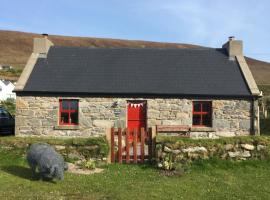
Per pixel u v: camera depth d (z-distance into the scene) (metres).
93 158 16.44
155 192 12.58
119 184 13.43
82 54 26.50
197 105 23.50
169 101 23.22
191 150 16.00
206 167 15.60
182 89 23.45
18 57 121.44
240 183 14.11
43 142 16.55
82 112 23.06
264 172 15.53
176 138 16.34
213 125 23.17
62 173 13.52
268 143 16.72
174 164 15.48
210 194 12.75
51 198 11.57
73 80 23.98
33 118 23.03
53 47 26.86
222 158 16.23
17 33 144.00
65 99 23.19
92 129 23.03
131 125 23.31
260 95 23.22
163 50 27.27
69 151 16.52
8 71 89.69
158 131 22.92
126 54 26.72
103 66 25.44
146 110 23.27
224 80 24.41
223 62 26.06
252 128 23.28
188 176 14.70
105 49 27.14
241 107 23.34
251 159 16.48
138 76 24.56
